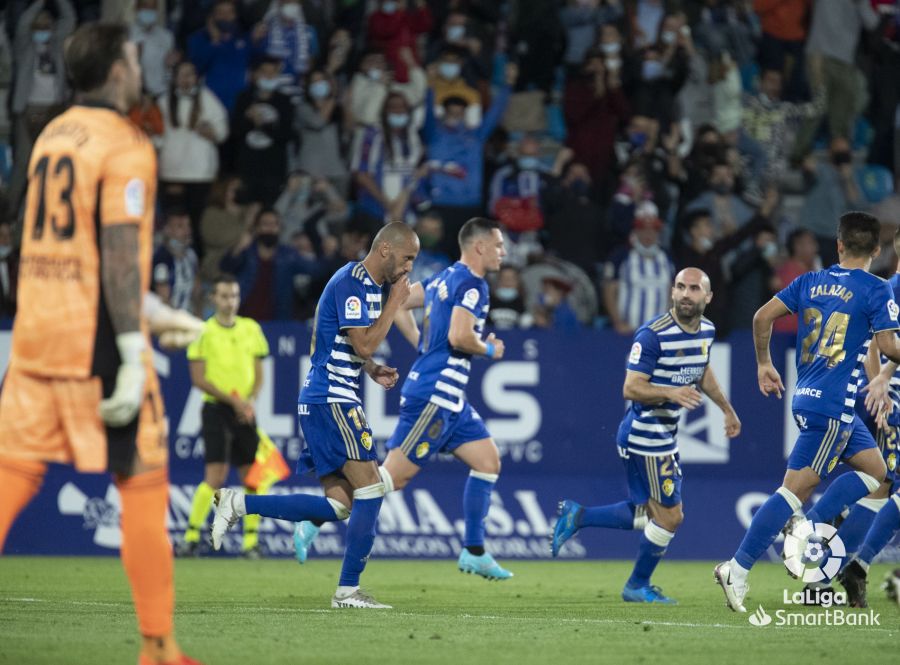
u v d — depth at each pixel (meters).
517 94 55.47
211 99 51.28
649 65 54.19
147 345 15.36
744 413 43.72
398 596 30.17
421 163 51.78
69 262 15.18
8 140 53.53
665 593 31.84
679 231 50.69
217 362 39.56
